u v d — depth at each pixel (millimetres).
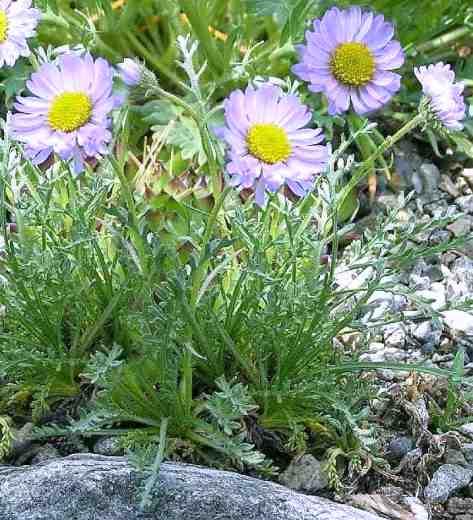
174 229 491
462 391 477
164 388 415
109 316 457
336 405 411
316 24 402
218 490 379
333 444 442
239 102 367
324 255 483
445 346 511
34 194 472
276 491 387
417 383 469
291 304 424
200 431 429
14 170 475
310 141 372
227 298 459
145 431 428
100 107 366
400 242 454
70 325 456
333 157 451
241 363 427
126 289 437
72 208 449
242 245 482
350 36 403
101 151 365
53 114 370
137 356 461
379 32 403
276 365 452
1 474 393
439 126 401
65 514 370
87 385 458
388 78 403
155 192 491
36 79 375
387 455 447
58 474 381
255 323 426
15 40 427
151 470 377
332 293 431
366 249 455
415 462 440
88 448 438
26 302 441
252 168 365
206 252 379
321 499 399
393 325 509
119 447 423
